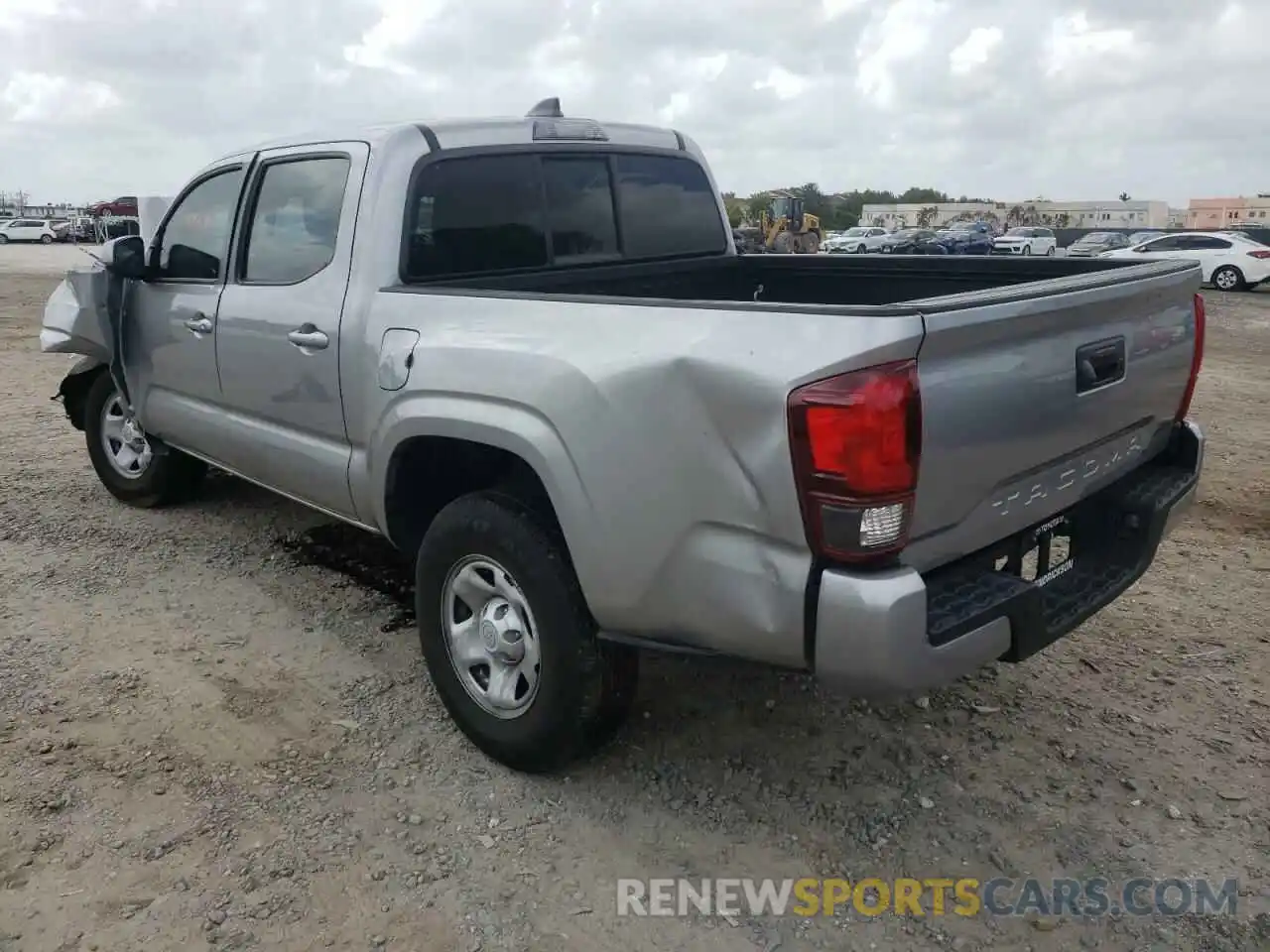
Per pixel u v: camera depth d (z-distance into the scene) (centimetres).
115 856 283
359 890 272
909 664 234
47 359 1129
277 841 291
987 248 4316
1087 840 294
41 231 5147
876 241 4438
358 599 453
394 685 379
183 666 390
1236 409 923
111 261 472
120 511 566
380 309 346
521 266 400
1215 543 533
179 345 463
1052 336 269
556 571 292
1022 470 271
